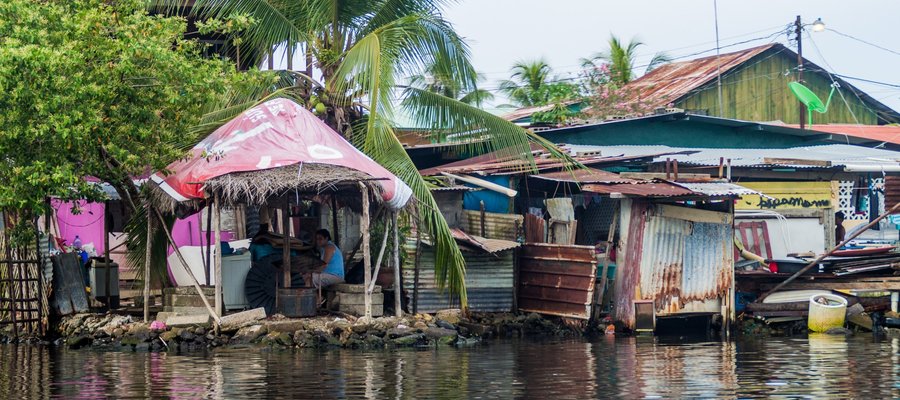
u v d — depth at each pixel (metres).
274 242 19.25
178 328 17.56
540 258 20.62
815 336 19.34
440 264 19.38
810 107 31.17
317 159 17.86
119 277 21.86
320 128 18.58
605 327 19.92
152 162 17.14
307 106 21.45
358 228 21.91
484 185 21.16
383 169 18.59
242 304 19.12
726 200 20.78
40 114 15.45
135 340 17.30
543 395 11.79
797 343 17.83
